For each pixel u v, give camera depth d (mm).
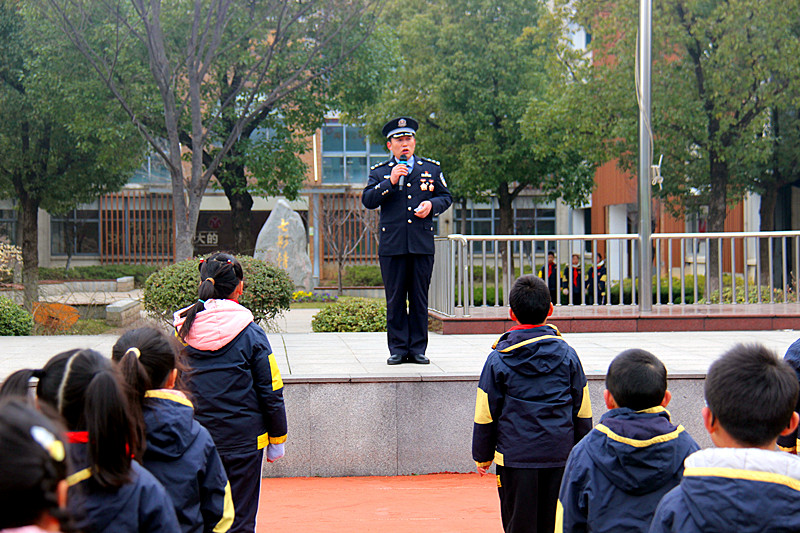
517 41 19828
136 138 17031
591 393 5855
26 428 1235
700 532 1772
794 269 12047
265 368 3613
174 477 2363
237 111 17250
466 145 21109
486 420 3576
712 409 1965
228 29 14906
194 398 3508
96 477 1905
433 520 4656
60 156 17609
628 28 15195
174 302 9219
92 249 30719
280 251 22625
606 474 2436
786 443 3291
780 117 16125
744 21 14039
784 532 1707
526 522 3426
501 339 3598
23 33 15469
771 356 1980
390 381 5805
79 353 2025
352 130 29906
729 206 19312
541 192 31719
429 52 21141
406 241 6062
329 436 5777
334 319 10102
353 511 4867
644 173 9070
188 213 11188
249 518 3596
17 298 14820
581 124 16219
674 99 14625
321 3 12680
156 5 10625
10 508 1200
